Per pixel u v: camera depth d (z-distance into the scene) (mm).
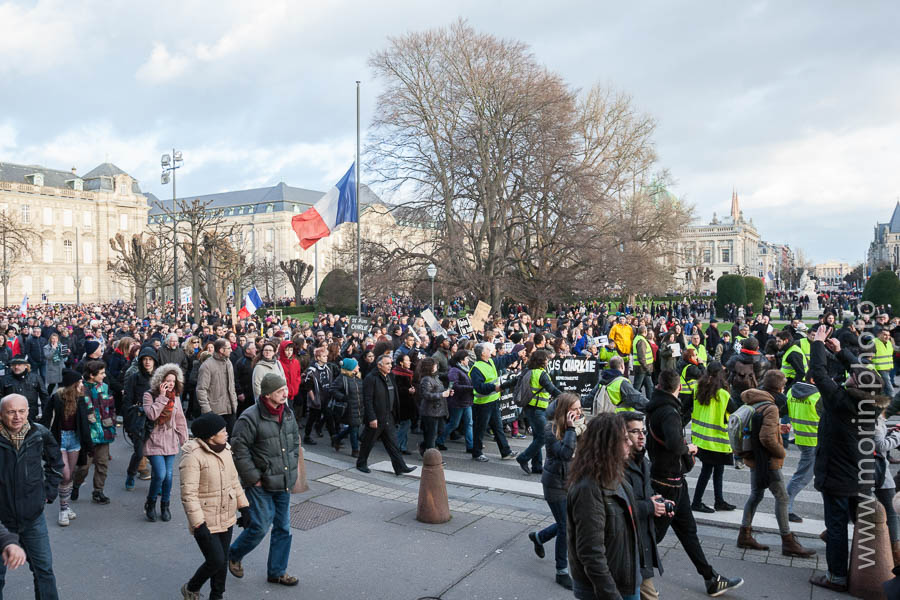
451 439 13172
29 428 5484
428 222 34688
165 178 42188
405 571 6492
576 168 32750
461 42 34562
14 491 5293
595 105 42281
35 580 5438
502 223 34000
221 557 5492
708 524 7824
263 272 73625
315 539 7410
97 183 101875
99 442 8547
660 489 5758
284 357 11688
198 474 5441
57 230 95438
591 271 34469
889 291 39094
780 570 6402
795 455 11062
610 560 4039
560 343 14328
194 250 35594
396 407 10461
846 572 5922
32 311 49781
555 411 6152
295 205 106750
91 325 20141
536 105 32656
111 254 100812
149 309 50469
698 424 8266
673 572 6383
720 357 18250
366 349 13461
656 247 47531
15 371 11352
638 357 15023
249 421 6004
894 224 150000
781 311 51906
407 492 9359
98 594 6020
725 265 138125
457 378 11516
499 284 34125
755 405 6906
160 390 8008
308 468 10609
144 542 7344
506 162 33750
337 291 49969
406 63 35219
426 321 18000
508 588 6090
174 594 6047
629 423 4746
